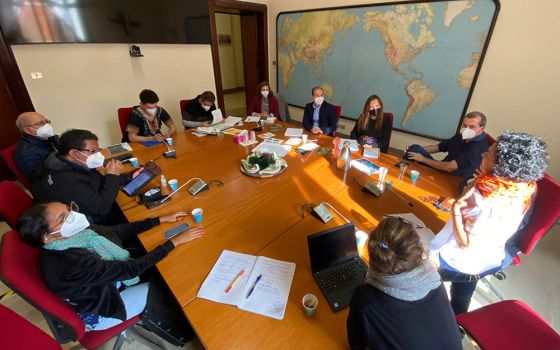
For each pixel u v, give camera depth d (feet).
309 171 6.59
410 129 12.55
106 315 3.70
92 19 10.37
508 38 9.09
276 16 16.14
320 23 14.08
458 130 11.09
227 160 7.23
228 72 26.16
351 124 14.80
